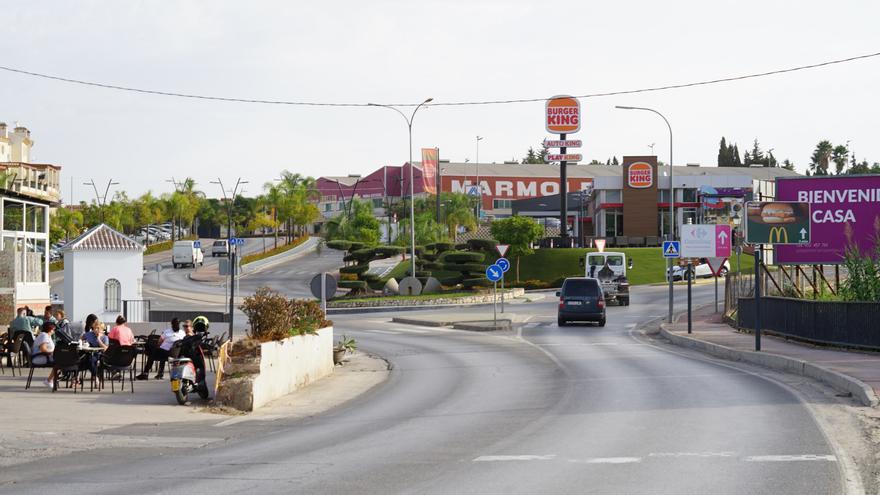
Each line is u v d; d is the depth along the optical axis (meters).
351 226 83.88
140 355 28.03
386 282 65.19
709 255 37.47
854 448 11.12
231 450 12.12
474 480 9.45
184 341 18.19
